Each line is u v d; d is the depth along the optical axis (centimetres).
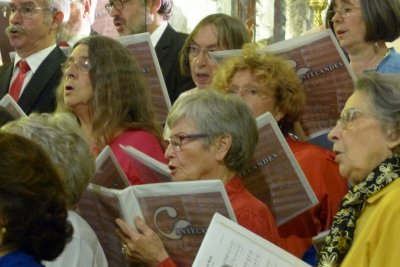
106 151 948
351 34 1142
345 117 844
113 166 956
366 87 841
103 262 856
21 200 638
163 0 1439
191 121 912
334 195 1027
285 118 1040
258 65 1028
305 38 1073
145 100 1118
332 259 830
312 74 1070
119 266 930
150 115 1120
